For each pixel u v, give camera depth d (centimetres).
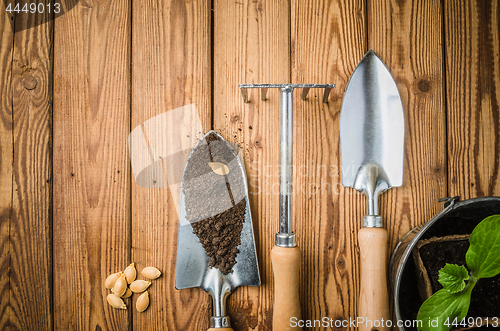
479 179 48
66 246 49
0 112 49
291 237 45
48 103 49
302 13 49
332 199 48
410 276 46
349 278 48
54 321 48
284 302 45
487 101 49
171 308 48
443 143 49
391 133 47
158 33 49
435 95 49
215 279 47
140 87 49
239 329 48
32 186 49
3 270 48
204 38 49
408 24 49
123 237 49
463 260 45
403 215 48
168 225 48
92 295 48
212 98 49
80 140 49
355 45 49
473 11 49
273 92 49
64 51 49
